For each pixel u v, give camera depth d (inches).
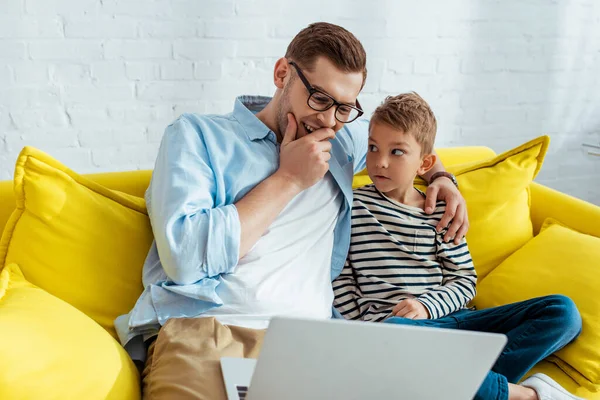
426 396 46.3
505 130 120.0
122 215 62.2
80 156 98.8
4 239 59.2
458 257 67.6
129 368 53.2
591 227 73.8
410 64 111.2
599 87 123.3
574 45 119.6
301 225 62.8
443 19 110.7
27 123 95.1
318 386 44.8
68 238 58.8
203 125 61.7
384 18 107.6
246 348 55.5
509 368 60.3
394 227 67.7
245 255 60.1
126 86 98.0
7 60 91.9
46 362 47.8
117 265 60.6
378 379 44.9
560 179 125.7
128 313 59.2
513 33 115.3
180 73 99.9
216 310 58.6
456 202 68.7
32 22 91.6
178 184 56.9
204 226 56.0
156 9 96.1
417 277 66.3
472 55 114.1
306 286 61.4
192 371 51.3
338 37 60.7
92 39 94.7
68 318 52.6
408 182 67.9
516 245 74.5
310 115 61.3
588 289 65.2
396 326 42.3
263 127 63.4
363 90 109.9
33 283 57.9
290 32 103.4
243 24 100.7
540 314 61.3
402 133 65.2
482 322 62.9
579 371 61.2
